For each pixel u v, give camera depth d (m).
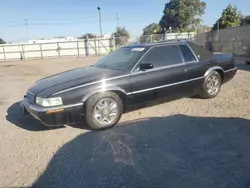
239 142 3.38
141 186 2.52
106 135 3.88
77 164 3.03
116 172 2.80
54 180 2.71
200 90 5.41
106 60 5.27
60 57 33.06
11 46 32.97
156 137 3.70
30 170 2.96
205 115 4.56
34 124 4.60
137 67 4.39
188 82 5.04
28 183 2.69
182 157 3.06
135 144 3.49
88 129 4.18
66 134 4.02
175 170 2.78
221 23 37.19
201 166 2.84
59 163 3.08
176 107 5.15
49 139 3.86
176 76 4.82
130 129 4.07
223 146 3.29
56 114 3.71
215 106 5.06
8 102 6.58
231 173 2.67
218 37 21.83
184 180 2.59
